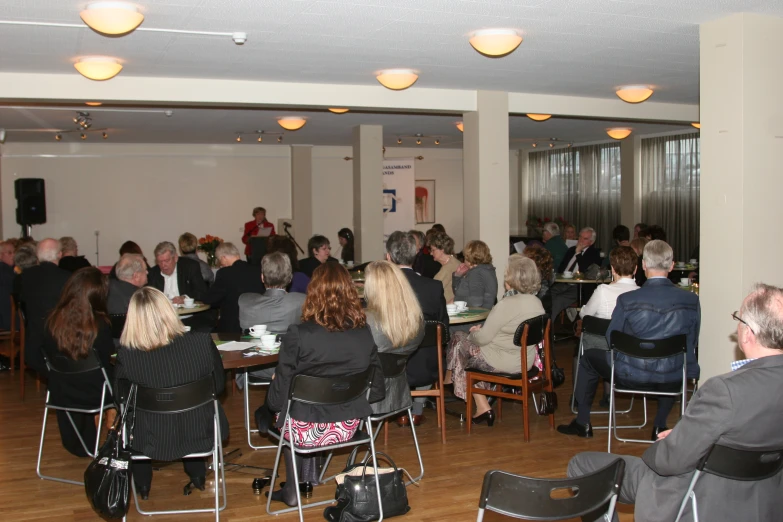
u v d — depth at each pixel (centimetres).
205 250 917
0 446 468
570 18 465
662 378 412
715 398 206
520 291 467
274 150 1398
